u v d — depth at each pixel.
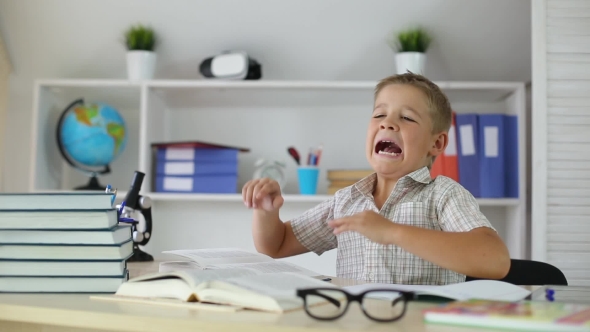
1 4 2.76
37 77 2.98
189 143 2.66
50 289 0.95
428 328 0.69
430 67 2.87
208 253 1.28
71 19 2.80
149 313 0.78
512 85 2.64
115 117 2.82
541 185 2.42
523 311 0.72
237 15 2.76
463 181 2.61
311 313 0.76
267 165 2.81
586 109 2.42
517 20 2.69
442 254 1.03
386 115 1.45
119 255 0.95
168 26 2.82
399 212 1.41
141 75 2.74
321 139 2.95
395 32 2.77
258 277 0.92
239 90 2.86
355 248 1.46
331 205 1.59
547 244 2.41
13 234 0.95
